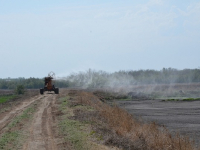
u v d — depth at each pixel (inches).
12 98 2662.4
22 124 1123.9
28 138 890.7
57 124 1113.4
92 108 1598.2
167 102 2628.0
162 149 822.5
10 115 1390.3
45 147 791.7
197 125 1393.9
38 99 2313.0
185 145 852.0
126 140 837.8
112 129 1003.3
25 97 2691.9
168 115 1754.4
